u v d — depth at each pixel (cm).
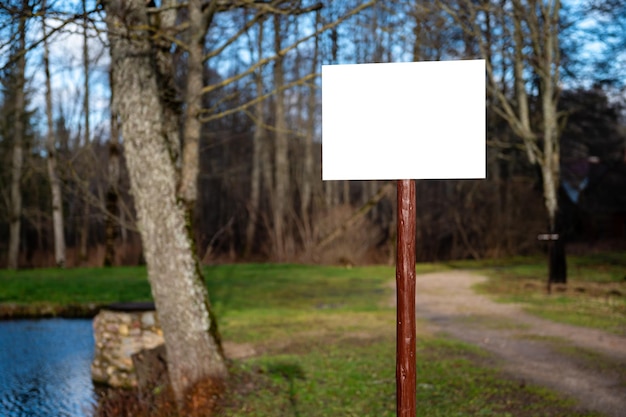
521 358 849
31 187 3422
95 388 873
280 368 782
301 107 3612
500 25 1659
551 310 1279
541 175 1731
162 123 674
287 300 1562
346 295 1670
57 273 2245
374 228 3011
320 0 809
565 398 652
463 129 253
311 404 642
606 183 3784
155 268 671
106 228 2709
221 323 1177
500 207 3281
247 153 3931
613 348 905
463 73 253
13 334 1284
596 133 3328
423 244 3478
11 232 2903
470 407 625
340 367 793
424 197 3512
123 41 644
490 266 2588
